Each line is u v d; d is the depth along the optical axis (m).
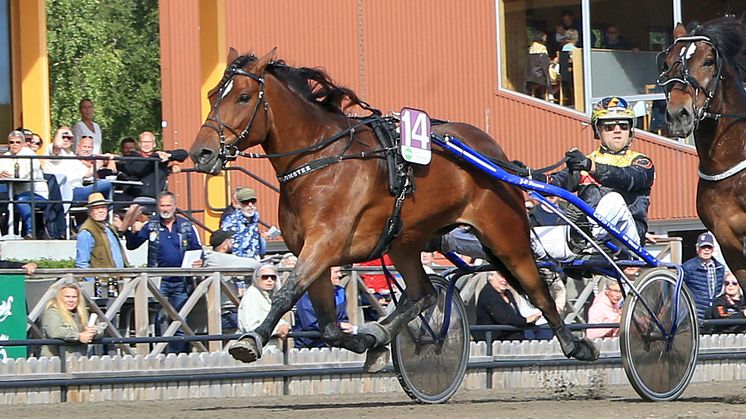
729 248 10.80
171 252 13.60
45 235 15.10
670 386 11.21
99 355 12.60
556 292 13.87
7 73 17.98
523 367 13.56
